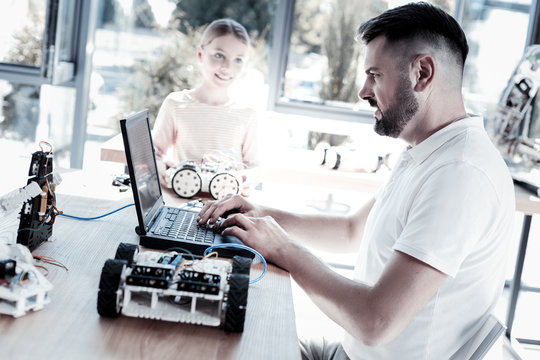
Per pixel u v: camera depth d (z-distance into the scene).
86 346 0.82
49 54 2.70
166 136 2.17
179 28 3.18
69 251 1.15
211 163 1.91
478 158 1.09
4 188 2.75
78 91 3.14
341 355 1.33
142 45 3.20
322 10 3.08
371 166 2.55
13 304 0.89
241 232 1.24
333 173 2.48
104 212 1.42
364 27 1.25
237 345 0.87
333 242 1.53
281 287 1.10
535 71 2.46
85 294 0.97
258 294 1.06
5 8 3.08
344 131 2.97
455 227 1.02
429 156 1.17
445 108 1.20
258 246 1.22
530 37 2.94
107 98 3.25
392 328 1.00
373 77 1.25
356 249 1.55
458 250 1.03
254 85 2.91
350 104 3.19
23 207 1.09
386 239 1.21
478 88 2.99
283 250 1.21
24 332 0.83
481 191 1.06
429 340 1.13
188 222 1.38
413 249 1.02
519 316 2.88
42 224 1.13
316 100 3.19
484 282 1.12
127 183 1.72
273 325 0.95
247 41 2.22
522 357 2.48
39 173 1.13
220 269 1.02
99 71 3.22
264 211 1.49
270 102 3.16
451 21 1.18
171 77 3.25
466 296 1.11
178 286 0.90
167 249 1.22
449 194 1.04
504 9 2.96
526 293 3.14
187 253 1.20
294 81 3.17
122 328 0.88
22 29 3.11
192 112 2.18
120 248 1.02
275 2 3.10
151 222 1.31
